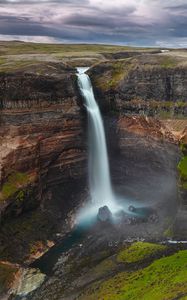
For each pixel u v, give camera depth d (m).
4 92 92.69
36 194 95.19
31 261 81.38
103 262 77.44
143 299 62.03
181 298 58.66
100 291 67.75
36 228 90.44
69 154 103.12
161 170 100.44
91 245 85.06
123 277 70.50
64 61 119.25
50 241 87.75
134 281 68.25
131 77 103.56
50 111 98.69
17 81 93.75
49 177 100.31
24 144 94.62
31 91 95.50
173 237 83.00
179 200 85.44
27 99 95.31
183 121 96.62
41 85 96.69
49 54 137.25
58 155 101.06
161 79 99.94
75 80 103.94
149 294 62.84
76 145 103.88
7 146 92.62
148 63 103.38
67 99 101.12
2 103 92.88
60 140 100.81
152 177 103.00
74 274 75.12
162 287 63.81
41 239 87.69
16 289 72.62
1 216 86.62
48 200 98.56
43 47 174.62
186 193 83.44
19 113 94.44
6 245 83.44
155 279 67.06
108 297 64.94
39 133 97.12
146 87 102.12
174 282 64.50
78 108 102.81
